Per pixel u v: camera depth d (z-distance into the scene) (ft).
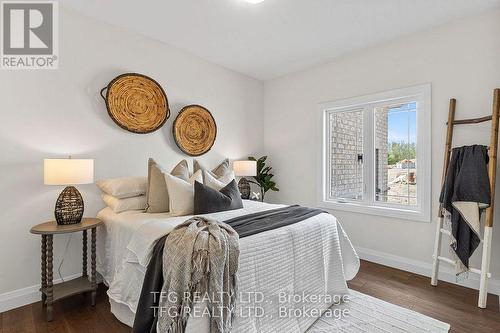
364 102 10.87
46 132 7.74
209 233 5.01
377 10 8.10
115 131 9.13
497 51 7.90
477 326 6.29
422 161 9.47
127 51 9.41
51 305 6.55
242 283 5.07
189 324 4.39
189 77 11.33
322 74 12.33
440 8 7.96
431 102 9.16
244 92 13.80
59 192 8.01
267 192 14.69
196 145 11.44
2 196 7.09
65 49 8.07
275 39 10.03
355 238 11.23
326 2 7.73
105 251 7.79
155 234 5.59
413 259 9.63
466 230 7.72
